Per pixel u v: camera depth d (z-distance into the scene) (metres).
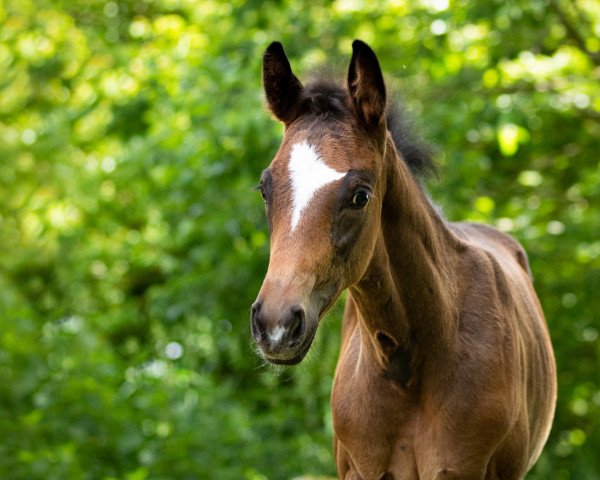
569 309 12.71
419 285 5.02
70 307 16.16
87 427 10.91
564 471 13.88
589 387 13.48
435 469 5.09
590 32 12.40
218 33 13.02
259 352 4.60
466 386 5.07
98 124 15.77
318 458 12.07
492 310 5.29
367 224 4.55
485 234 7.00
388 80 5.65
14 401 11.23
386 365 5.14
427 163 5.59
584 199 13.04
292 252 4.29
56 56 14.93
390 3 12.68
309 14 12.57
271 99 4.79
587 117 12.45
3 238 18.45
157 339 13.70
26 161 18.42
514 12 11.51
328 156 4.45
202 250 12.58
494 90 11.92
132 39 14.98
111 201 16.45
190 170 12.05
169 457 10.67
